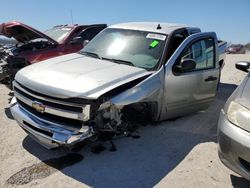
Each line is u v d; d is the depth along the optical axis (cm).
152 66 512
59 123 423
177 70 525
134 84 462
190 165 442
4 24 767
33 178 407
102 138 472
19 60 718
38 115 443
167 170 427
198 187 392
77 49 862
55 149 476
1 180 404
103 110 425
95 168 428
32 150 478
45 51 791
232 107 382
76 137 407
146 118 544
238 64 590
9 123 586
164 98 517
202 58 586
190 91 559
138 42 560
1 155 465
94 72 465
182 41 564
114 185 391
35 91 437
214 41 621
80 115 404
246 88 415
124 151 475
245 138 348
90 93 408
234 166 363
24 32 798
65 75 452
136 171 423
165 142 509
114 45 571
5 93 785
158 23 627
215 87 620
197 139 526
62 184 392
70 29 902
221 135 378
